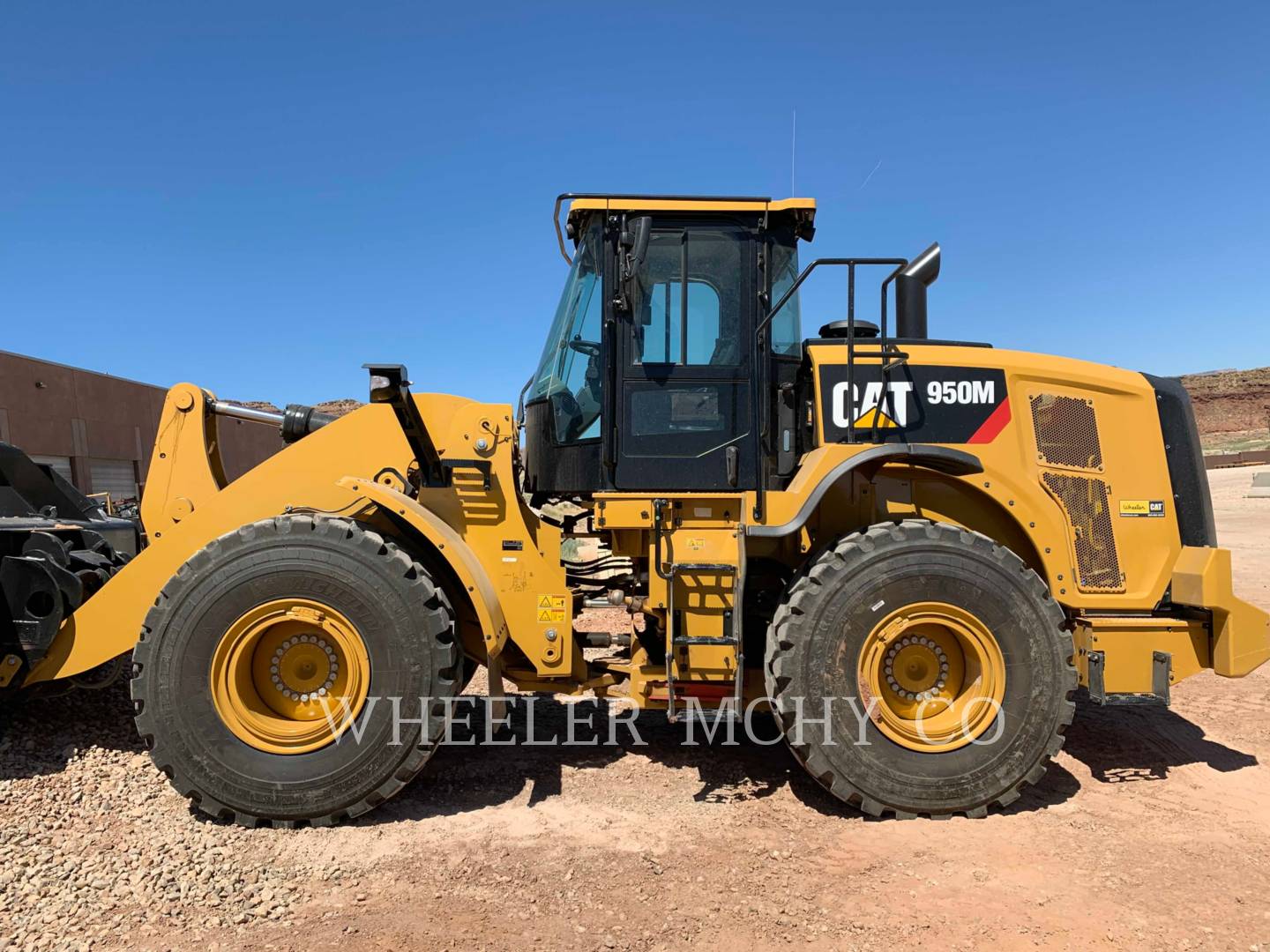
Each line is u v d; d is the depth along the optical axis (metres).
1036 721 3.56
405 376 3.52
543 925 2.66
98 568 4.16
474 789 3.79
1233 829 3.43
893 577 3.54
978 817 3.53
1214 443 58.78
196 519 3.83
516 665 4.02
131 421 21.58
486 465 3.88
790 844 3.27
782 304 3.89
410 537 3.85
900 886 2.93
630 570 4.45
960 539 3.60
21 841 3.08
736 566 3.76
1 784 3.51
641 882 2.94
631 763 4.15
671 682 3.66
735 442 3.99
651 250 4.03
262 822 3.34
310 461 3.93
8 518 4.23
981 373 4.00
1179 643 3.93
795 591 3.62
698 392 4.00
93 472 20.12
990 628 3.56
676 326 4.02
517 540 3.88
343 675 3.52
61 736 4.04
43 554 3.73
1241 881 2.98
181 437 4.20
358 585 3.38
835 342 4.12
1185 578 3.89
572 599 3.90
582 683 3.99
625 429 3.98
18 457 4.69
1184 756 4.31
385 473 3.94
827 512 4.03
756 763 4.16
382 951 2.50
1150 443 4.06
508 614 3.86
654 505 3.88
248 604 3.36
